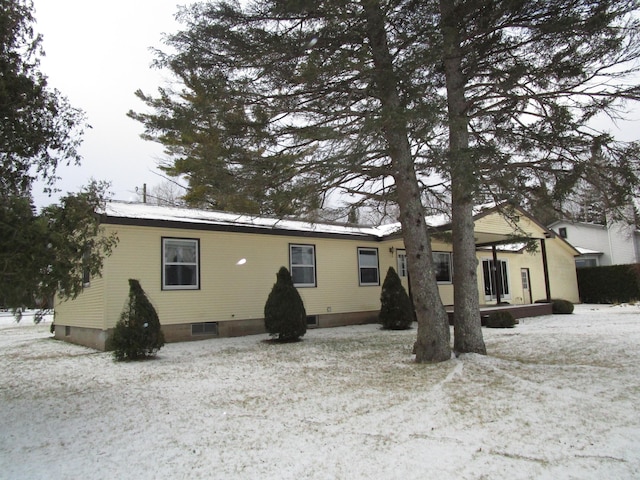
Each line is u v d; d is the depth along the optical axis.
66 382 7.51
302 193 8.11
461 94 8.64
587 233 31.38
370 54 7.45
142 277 11.62
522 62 8.35
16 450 4.45
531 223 19.23
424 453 4.10
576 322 14.66
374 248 17.34
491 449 4.14
